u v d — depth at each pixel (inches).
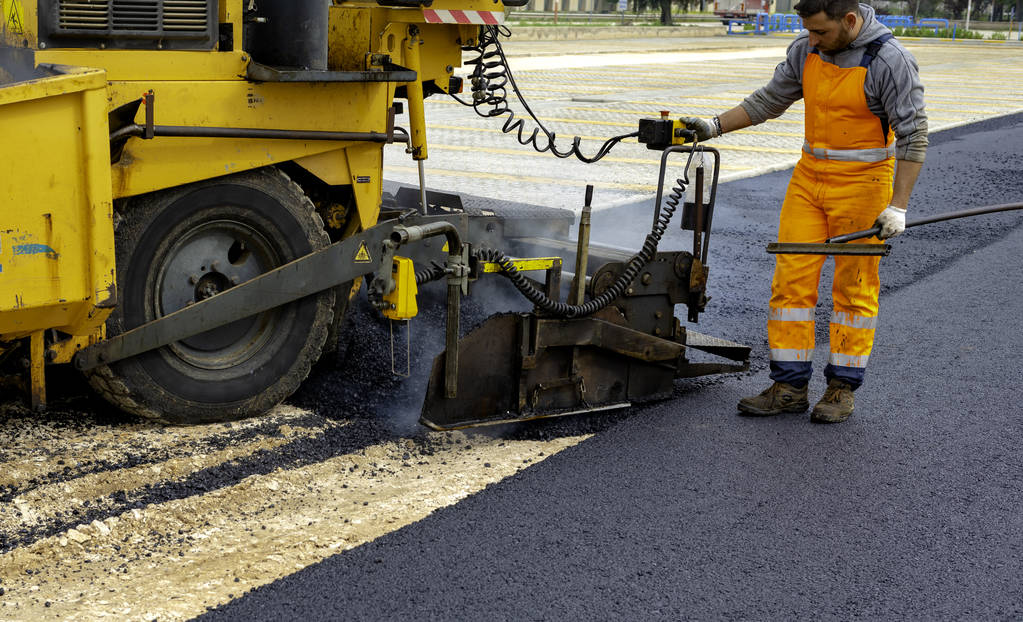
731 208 373.7
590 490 149.1
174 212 154.6
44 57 142.9
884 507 146.6
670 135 180.5
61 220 134.3
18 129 128.4
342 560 126.3
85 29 144.0
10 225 130.5
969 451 167.8
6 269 131.4
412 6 182.7
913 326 237.3
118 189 145.7
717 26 2066.9
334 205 178.2
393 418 174.7
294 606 115.8
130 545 128.6
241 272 166.7
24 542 126.8
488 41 206.2
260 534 133.0
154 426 162.6
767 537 136.6
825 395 182.9
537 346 167.8
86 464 146.6
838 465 161.0
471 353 163.3
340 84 164.9
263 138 158.6
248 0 162.7
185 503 139.0
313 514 139.3
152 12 147.5
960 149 536.1
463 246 158.9
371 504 142.4
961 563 131.4
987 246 322.3
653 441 168.9
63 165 133.0
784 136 570.6
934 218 164.9
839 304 179.2
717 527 138.9
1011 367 210.4
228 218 160.7
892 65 159.9
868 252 164.1
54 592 117.0
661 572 126.5
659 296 183.6
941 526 141.3
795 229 177.9
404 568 125.0
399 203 229.3
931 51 1615.4
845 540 136.5
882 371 206.2
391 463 157.8
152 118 141.7
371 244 171.8
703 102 679.7
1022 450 168.9
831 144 169.8
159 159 149.1
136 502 138.0
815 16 159.6
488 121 571.2
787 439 171.3
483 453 163.2
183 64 150.1
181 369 160.4
